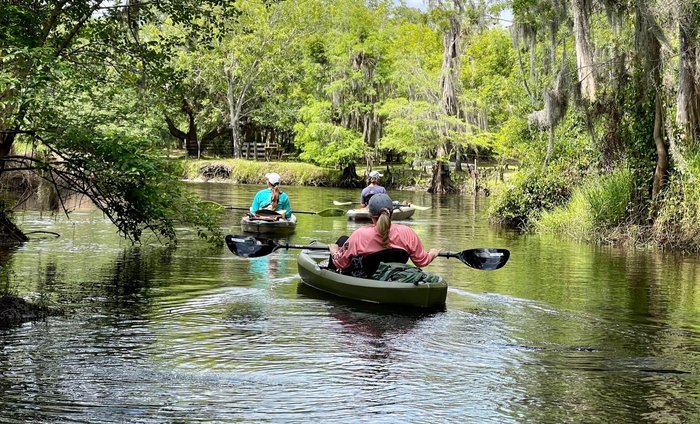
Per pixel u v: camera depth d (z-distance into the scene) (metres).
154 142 10.34
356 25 42.31
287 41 46.19
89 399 5.62
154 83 10.32
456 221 21.78
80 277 10.50
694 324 8.40
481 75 36.81
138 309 8.60
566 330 8.00
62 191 17.88
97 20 9.87
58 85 9.18
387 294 8.95
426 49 42.28
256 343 7.26
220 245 11.13
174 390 5.87
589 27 17.09
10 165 14.70
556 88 17.20
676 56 16.55
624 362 6.83
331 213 21.66
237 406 5.55
